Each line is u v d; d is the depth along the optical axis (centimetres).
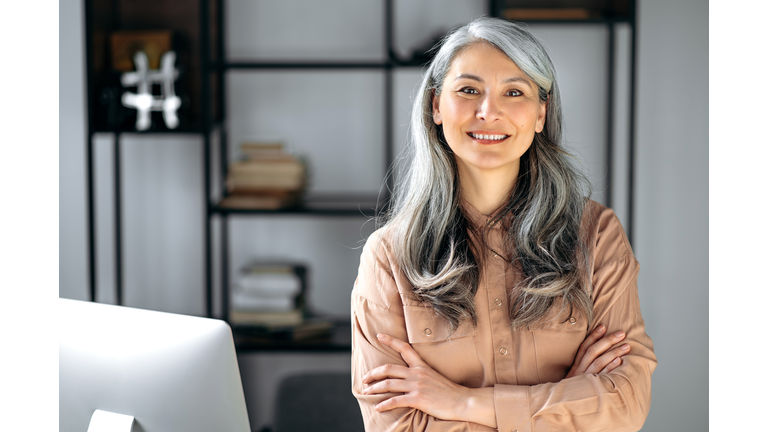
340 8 285
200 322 105
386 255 142
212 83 274
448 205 139
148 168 296
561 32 284
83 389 109
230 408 105
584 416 125
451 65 133
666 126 285
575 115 287
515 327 133
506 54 129
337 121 289
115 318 109
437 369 135
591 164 288
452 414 127
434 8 283
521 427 125
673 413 295
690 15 280
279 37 287
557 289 131
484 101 128
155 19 280
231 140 291
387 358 136
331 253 295
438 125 141
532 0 268
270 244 296
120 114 262
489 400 127
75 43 288
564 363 134
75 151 293
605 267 136
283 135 291
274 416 268
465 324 134
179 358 104
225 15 285
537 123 137
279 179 261
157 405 105
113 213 297
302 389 280
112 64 267
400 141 288
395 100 287
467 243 139
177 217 296
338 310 296
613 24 258
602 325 133
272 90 289
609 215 141
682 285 290
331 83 288
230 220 295
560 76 285
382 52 286
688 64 282
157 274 298
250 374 299
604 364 130
